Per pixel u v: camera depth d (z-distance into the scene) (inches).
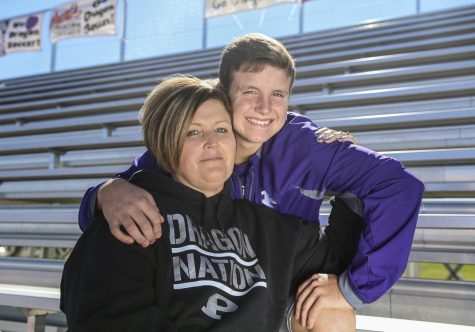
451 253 61.2
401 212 41.5
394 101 133.6
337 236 45.8
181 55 293.6
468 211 62.6
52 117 217.3
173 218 38.9
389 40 213.5
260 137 45.2
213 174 39.5
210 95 40.6
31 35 339.0
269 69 44.4
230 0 271.0
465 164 79.6
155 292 35.7
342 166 45.2
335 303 42.1
